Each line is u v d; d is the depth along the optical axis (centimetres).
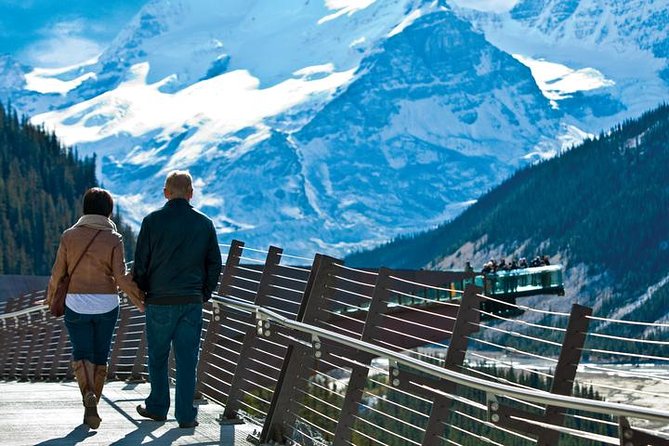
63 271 1026
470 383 684
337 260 991
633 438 562
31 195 18525
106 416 1194
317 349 923
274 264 1139
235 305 1131
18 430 1067
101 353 1039
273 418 999
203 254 996
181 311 989
